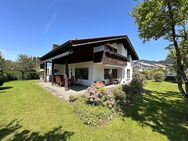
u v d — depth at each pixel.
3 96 10.78
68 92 11.36
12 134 5.21
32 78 29.14
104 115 6.54
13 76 25.92
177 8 6.71
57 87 14.36
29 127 5.75
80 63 16.61
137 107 9.12
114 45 17.59
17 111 7.46
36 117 6.70
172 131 6.23
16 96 10.73
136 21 8.19
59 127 5.79
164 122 7.21
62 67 20.92
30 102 9.02
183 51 7.12
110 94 8.23
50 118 6.59
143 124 6.70
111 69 18.36
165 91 16.81
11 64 28.78
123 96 9.09
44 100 9.41
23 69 28.14
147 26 7.59
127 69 21.08
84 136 5.24
